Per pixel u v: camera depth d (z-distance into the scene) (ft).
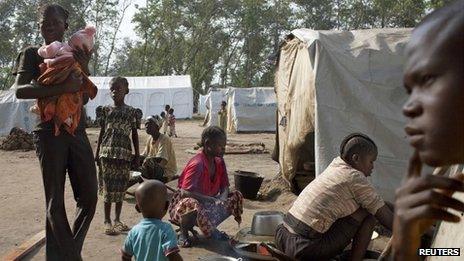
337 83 19.07
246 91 76.38
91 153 12.12
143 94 105.70
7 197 23.82
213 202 15.92
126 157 17.54
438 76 1.50
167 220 19.19
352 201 11.30
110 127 17.49
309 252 11.44
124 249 10.19
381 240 16.24
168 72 159.84
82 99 11.78
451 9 1.55
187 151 45.68
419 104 1.52
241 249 13.73
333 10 160.04
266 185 26.84
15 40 153.38
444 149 1.48
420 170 1.66
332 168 11.74
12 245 16.02
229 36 161.79
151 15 150.51
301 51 22.70
